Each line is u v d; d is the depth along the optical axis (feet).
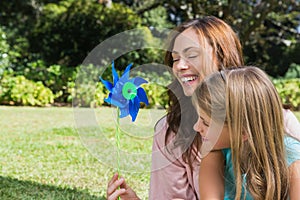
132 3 39.17
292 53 38.78
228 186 6.50
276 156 5.98
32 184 11.22
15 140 17.04
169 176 7.00
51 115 23.85
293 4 36.60
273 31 38.88
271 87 6.07
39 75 29.53
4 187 10.85
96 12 35.29
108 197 6.61
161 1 35.91
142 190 10.74
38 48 36.22
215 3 32.14
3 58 28.96
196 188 6.98
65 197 10.23
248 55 38.27
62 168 12.93
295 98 27.78
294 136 6.56
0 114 23.62
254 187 5.95
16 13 39.29
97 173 12.44
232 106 5.84
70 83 29.07
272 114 5.98
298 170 6.06
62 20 35.70
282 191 6.09
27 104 28.04
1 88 27.94
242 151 5.92
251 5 33.88
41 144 16.38
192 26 6.73
